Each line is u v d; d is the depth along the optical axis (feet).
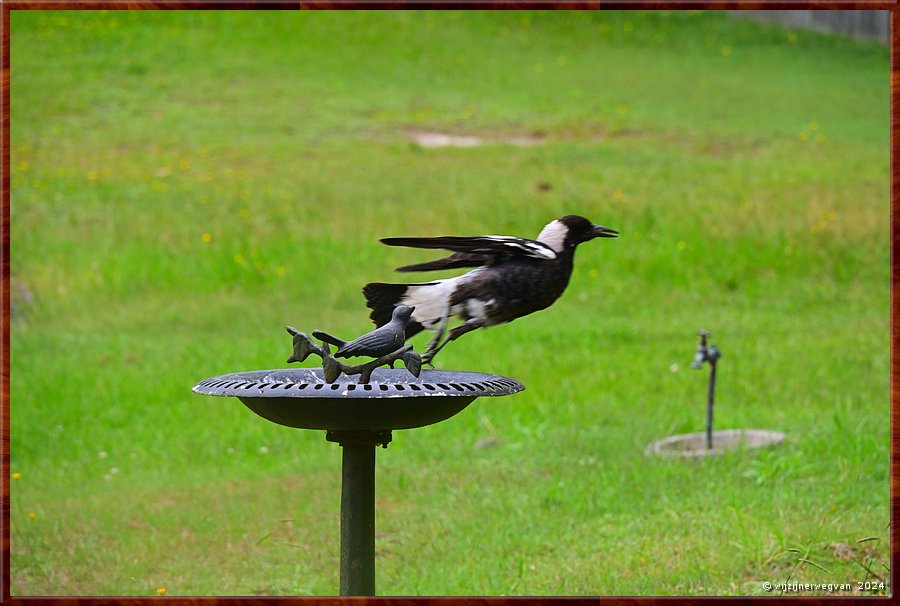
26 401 40.09
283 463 34.24
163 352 46.93
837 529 26.22
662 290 56.18
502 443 35.47
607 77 108.68
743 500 28.50
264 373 19.80
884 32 120.88
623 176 76.48
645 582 23.98
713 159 82.12
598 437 35.24
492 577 24.80
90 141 84.38
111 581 25.50
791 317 51.72
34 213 67.26
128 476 33.24
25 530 28.66
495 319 22.21
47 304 53.31
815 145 86.17
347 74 106.22
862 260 57.93
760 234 60.70
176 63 105.19
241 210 68.28
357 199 70.28
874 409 36.81
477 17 124.06
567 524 28.09
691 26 123.75
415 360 17.54
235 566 26.40
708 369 42.93
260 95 99.14
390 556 26.84
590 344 47.75
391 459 34.01
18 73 99.14
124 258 59.06
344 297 55.42
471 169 78.64
